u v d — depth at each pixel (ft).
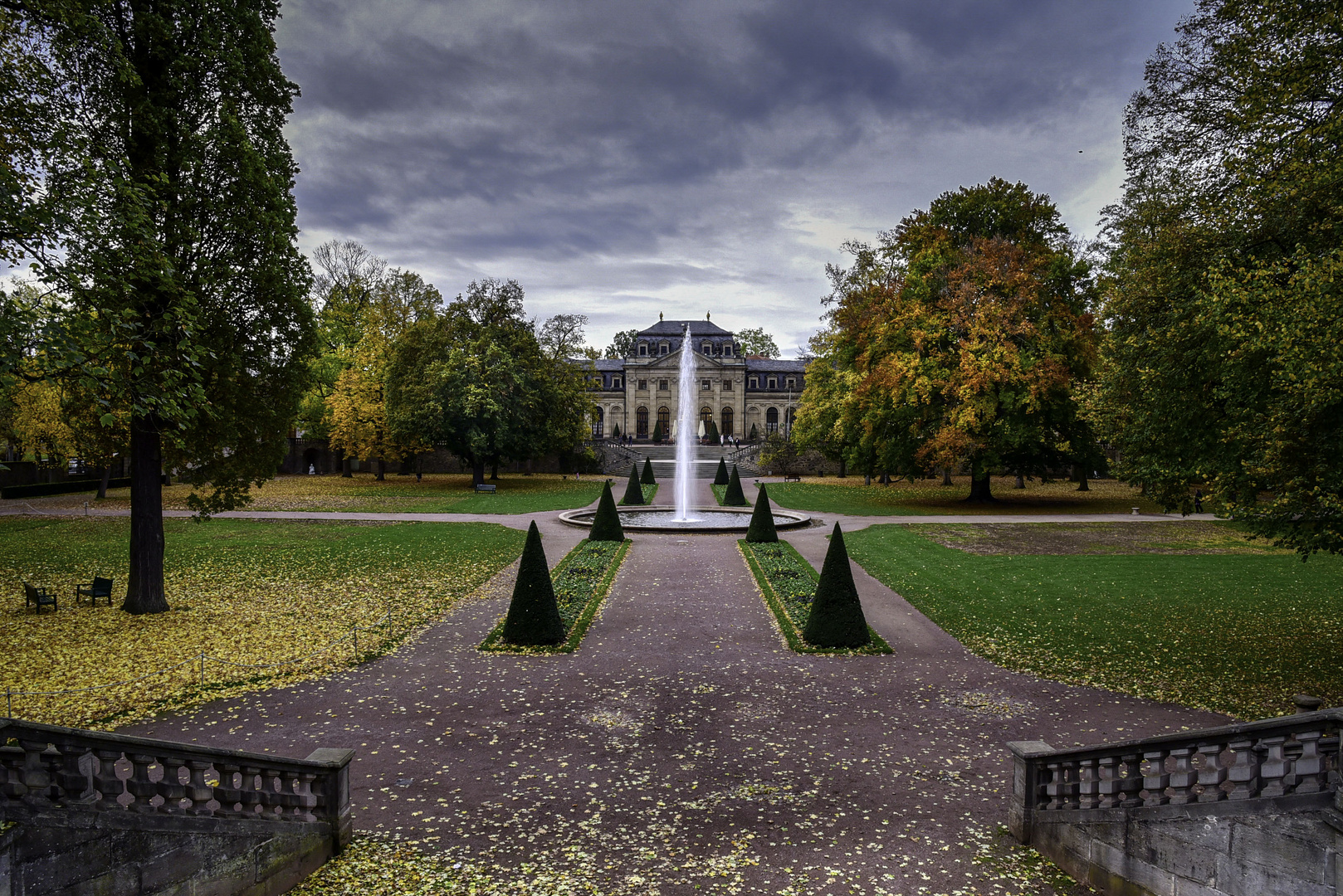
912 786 31.22
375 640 52.19
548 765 33.22
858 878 24.12
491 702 41.22
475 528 106.01
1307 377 31.76
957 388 117.39
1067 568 77.20
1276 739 18.75
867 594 67.62
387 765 33.09
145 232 41.81
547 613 52.26
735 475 140.56
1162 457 46.75
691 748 35.12
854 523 112.47
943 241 129.59
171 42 50.96
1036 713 39.70
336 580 71.67
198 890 20.40
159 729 36.55
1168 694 42.27
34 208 36.11
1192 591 66.74
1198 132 44.73
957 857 25.52
